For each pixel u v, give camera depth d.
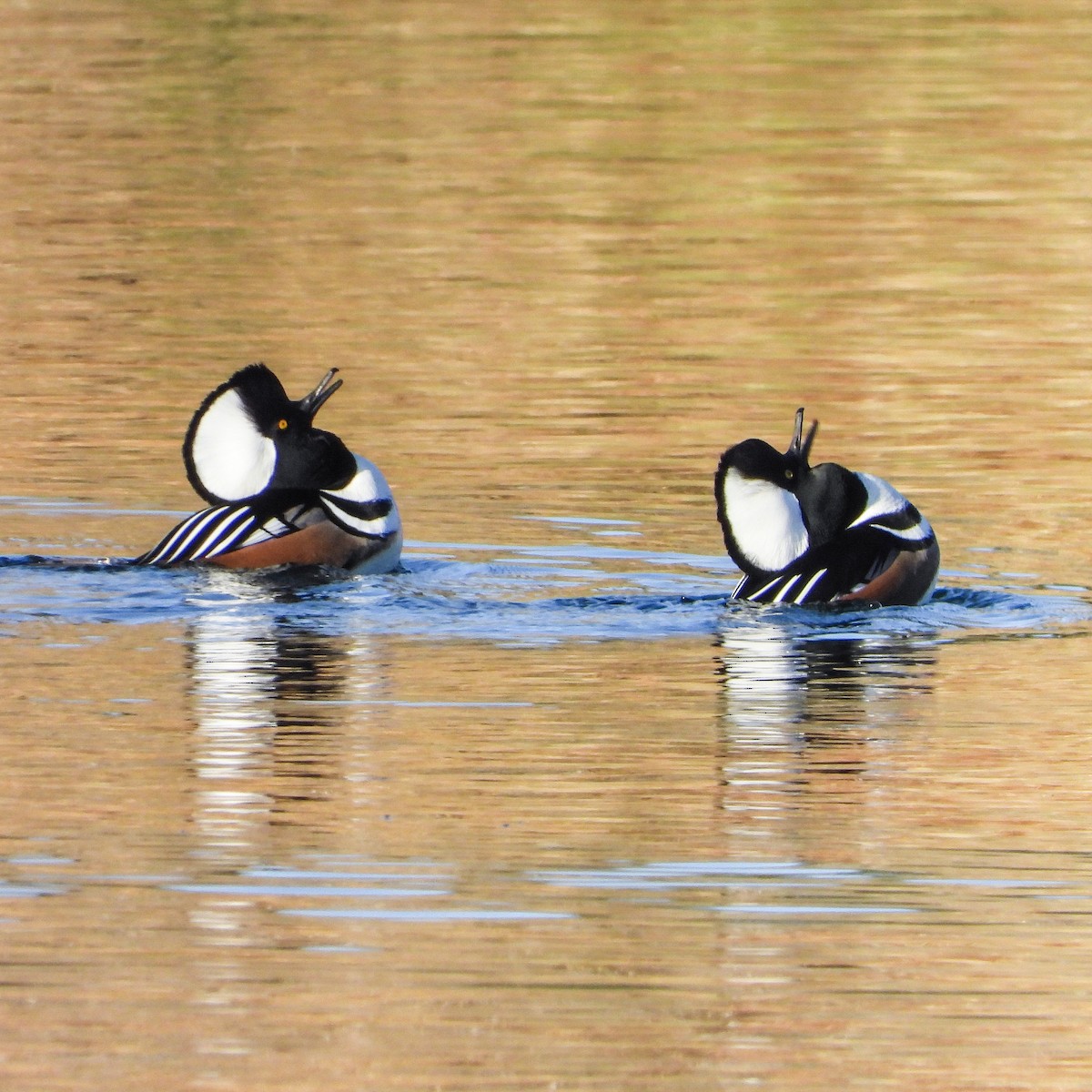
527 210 28.27
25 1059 6.91
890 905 8.34
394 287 24.59
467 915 8.14
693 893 8.45
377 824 9.17
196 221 27.73
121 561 14.08
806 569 13.19
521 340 22.38
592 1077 6.88
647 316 23.41
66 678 11.45
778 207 28.39
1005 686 11.55
